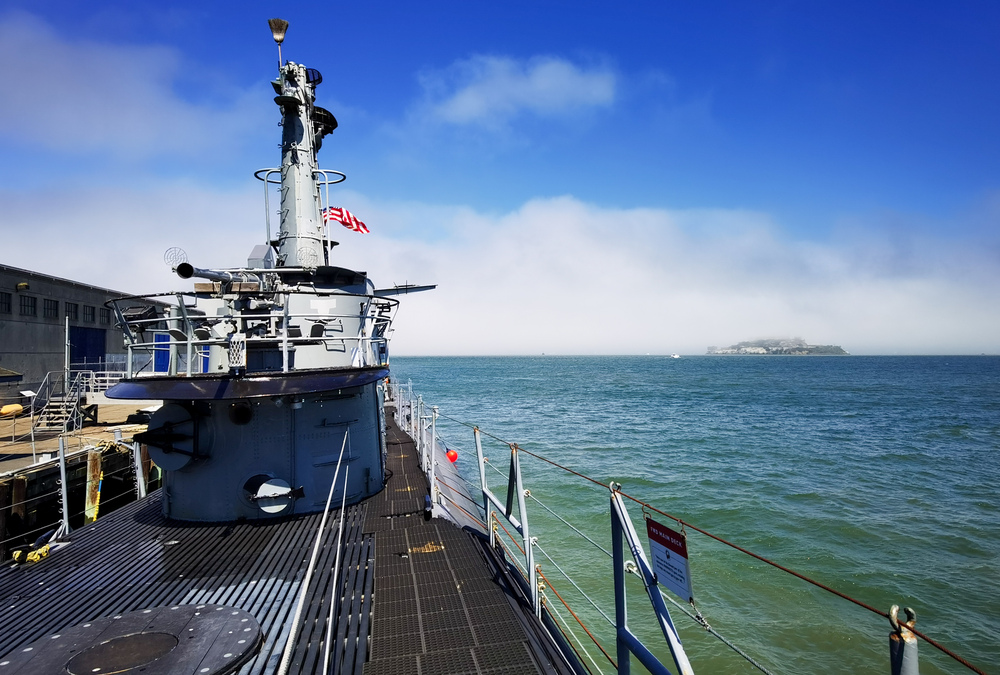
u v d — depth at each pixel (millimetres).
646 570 5035
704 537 18062
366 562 8453
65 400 24531
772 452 32344
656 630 12281
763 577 14867
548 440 36719
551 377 127625
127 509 11695
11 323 27250
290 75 11852
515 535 17219
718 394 75500
